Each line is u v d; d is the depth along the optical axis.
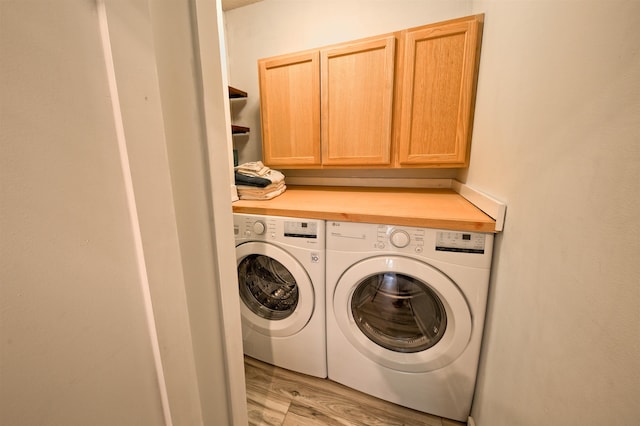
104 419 0.37
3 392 0.27
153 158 0.41
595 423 0.43
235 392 0.71
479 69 1.27
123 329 0.39
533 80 0.71
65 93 0.30
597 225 0.45
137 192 0.38
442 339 1.07
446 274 0.99
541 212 0.64
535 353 0.63
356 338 1.19
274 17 1.91
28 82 0.27
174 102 0.47
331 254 1.16
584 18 0.51
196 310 0.56
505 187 0.87
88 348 0.35
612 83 0.43
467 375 1.05
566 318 0.52
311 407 1.21
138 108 0.38
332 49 1.49
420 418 1.14
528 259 0.69
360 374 1.24
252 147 2.17
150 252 0.41
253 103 2.10
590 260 0.46
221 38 1.26
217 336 0.64
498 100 0.98
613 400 0.40
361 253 1.10
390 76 1.42
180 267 0.48
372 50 1.43
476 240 0.94
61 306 0.32
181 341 0.48
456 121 1.35
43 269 0.30
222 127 0.58
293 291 1.35
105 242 0.36
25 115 0.27
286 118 1.69
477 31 1.24
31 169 0.28
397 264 1.04
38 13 0.28
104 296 0.36
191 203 0.52
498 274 0.89
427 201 1.32
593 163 0.46
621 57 0.41
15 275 0.27
